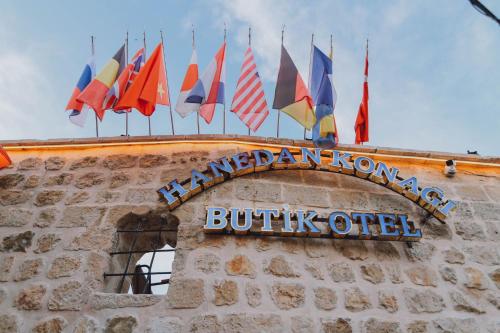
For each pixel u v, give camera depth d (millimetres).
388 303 5309
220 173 6500
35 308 5000
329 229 5988
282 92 8305
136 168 6879
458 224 6547
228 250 5625
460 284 5684
